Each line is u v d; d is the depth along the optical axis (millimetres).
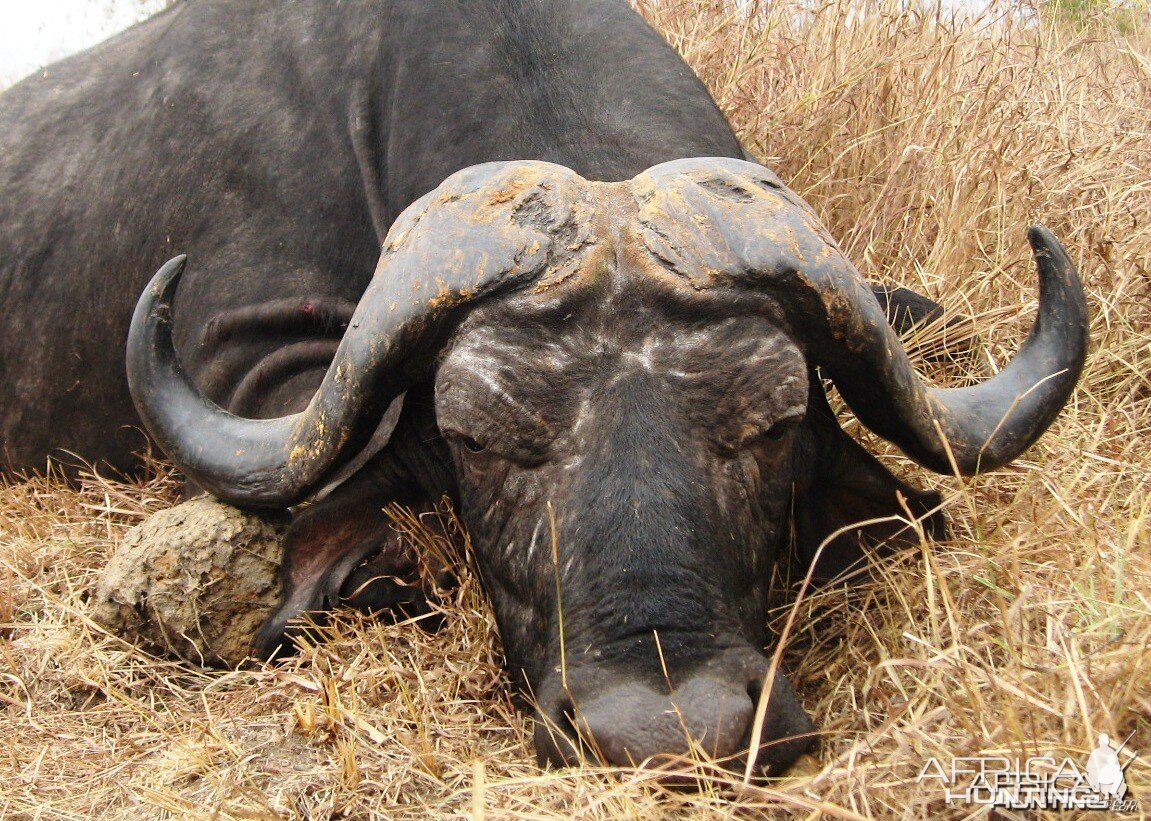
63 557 4008
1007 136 5184
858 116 5512
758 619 2912
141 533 3504
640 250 2850
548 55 3930
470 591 3295
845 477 3445
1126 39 6516
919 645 2996
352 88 4273
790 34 6086
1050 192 5027
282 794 2658
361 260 4160
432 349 2967
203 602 3352
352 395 2969
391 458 3410
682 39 5992
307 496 3197
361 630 3355
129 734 3045
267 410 4066
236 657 3393
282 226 4305
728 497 2807
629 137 3666
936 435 3113
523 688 2957
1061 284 3264
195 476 3268
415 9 4133
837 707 2951
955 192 4984
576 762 2531
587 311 2822
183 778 2795
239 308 4223
